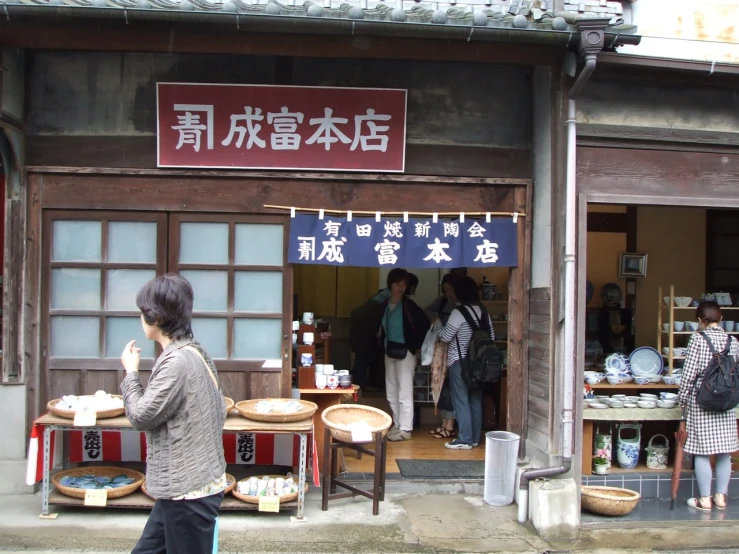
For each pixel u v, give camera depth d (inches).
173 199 214.4
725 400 205.3
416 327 275.6
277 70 216.1
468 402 265.1
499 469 211.3
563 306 197.6
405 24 175.0
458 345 263.3
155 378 114.7
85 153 212.7
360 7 181.3
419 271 365.1
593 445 228.5
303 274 366.0
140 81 214.2
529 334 221.6
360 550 177.2
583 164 203.2
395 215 218.5
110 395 204.4
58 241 214.1
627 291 323.3
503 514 204.8
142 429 115.0
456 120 221.6
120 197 213.5
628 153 205.2
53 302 214.2
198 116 210.5
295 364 239.9
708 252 325.1
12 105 202.2
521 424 221.9
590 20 176.2
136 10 169.2
